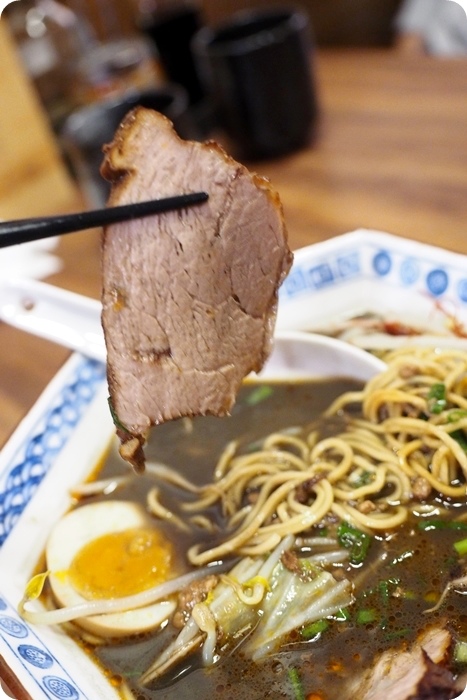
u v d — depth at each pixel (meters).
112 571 0.32
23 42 0.59
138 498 0.34
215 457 0.36
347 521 0.31
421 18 0.70
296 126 0.51
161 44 0.57
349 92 0.58
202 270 0.29
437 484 0.31
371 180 0.47
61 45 0.61
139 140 0.28
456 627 0.28
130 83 0.59
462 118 0.50
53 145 0.55
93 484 0.35
